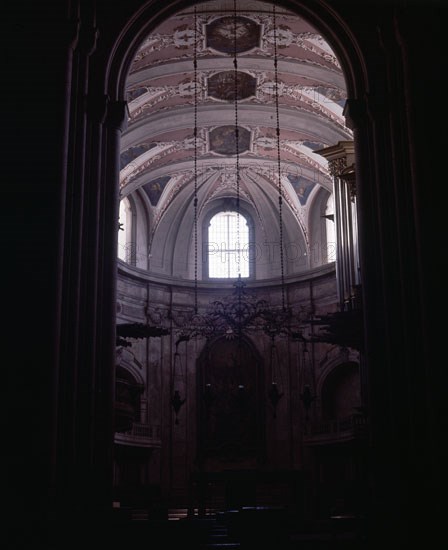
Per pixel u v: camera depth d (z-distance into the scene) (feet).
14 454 37.99
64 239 45.24
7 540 36.70
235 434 98.73
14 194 41.96
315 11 53.31
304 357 99.09
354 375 94.58
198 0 53.93
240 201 109.09
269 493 90.17
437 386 39.65
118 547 42.47
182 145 93.40
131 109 79.87
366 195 49.75
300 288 102.27
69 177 46.57
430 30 44.57
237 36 70.38
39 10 45.37
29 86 43.88
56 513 38.78
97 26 51.44
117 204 50.06
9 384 38.96
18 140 42.91
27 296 40.27
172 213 106.01
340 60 53.31
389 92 48.52
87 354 45.75
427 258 41.32
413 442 42.91
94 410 45.78
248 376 100.99
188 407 99.50
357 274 75.51
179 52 72.49
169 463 96.63
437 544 38.22
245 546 40.70
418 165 42.70
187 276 106.01
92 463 44.93
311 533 50.60
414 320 44.37
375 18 51.88
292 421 98.27
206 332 62.03
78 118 47.85
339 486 67.15
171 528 47.11
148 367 98.22
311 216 104.32
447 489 38.47
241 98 82.84
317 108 82.33
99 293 47.91
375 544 41.63
